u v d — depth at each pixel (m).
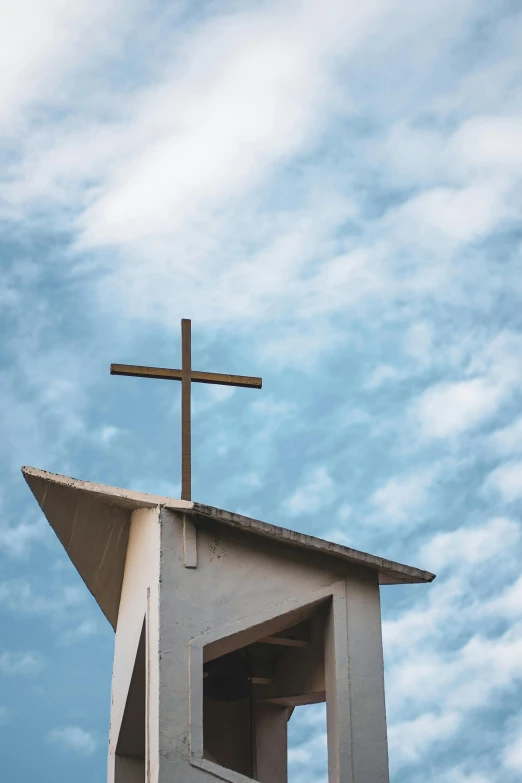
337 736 17.41
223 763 20.52
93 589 20.59
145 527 18.72
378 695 17.73
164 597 17.64
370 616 18.19
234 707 20.81
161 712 16.95
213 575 17.92
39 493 19.55
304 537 18.22
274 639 18.67
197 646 17.42
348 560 18.42
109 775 19.66
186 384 19.78
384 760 17.36
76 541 20.09
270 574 18.14
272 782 20.44
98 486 18.83
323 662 18.84
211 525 18.20
